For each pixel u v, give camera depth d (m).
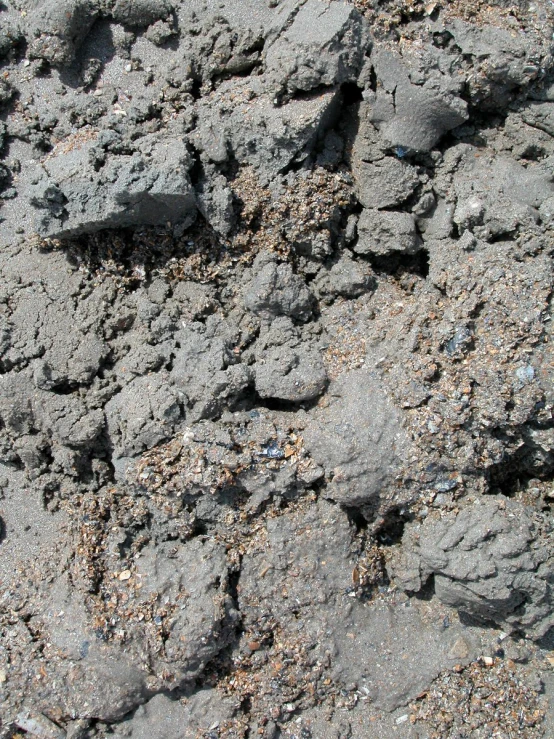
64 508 0.62
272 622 0.59
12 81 0.68
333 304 0.64
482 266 0.59
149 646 0.57
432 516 0.58
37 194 0.58
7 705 0.57
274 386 0.60
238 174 0.62
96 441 0.61
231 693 0.58
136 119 0.64
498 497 0.58
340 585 0.59
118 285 0.62
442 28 0.62
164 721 0.58
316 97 0.61
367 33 0.61
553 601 0.56
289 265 0.62
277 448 0.58
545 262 0.58
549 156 0.63
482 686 0.58
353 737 0.58
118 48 0.67
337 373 0.61
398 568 0.60
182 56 0.65
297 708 0.58
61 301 0.62
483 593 0.56
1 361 0.62
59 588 0.59
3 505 0.63
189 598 0.57
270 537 0.59
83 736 0.57
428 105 0.61
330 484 0.58
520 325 0.56
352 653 0.58
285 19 0.61
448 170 0.63
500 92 0.63
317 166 0.62
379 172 0.62
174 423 0.59
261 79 0.62
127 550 0.60
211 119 0.61
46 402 0.61
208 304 0.62
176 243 0.62
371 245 0.63
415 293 0.63
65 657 0.57
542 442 0.58
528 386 0.56
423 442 0.57
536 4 0.64
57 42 0.65
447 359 0.58
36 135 0.67
